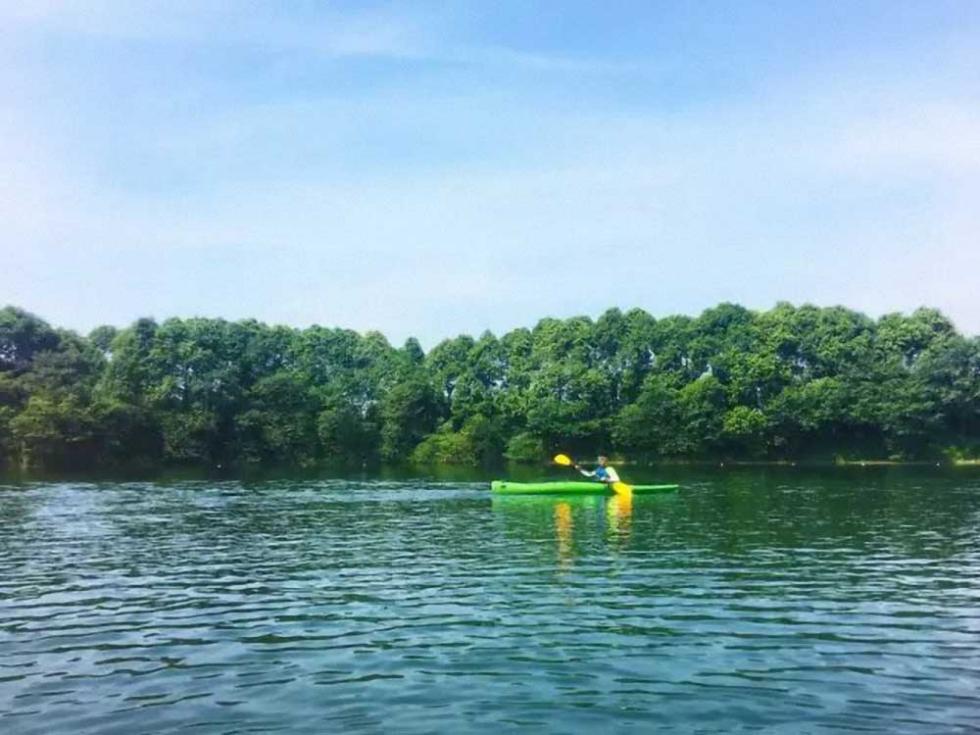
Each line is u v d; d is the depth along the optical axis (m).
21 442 55.00
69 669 10.16
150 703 8.88
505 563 17.39
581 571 16.34
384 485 41.56
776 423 67.88
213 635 11.72
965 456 68.81
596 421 71.81
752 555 18.17
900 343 76.69
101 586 15.38
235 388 67.69
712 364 73.50
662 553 18.50
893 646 10.86
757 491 35.84
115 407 58.66
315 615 12.88
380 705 8.73
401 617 12.64
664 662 10.17
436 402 76.06
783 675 9.66
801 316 76.94
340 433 70.44
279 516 27.14
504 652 10.63
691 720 8.23
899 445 69.31
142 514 27.92
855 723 8.16
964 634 11.47
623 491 33.97
